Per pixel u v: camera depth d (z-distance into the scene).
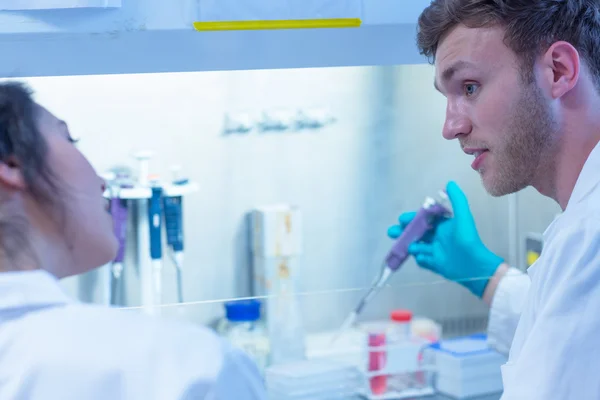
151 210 1.72
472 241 1.35
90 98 1.79
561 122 0.92
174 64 1.08
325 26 0.99
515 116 0.92
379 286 1.47
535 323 0.84
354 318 1.59
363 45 1.07
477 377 1.41
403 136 1.97
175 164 1.86
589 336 0.79
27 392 0.58
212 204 1.88
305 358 1.48
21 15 0.93
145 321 0.63
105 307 0.64
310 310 1.64
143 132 1.83
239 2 0.97
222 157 1.88
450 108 0.97
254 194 1.91
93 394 0.58
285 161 1.92
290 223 1.82
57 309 0.62
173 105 1.84
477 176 2.01
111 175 1.72
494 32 0.91
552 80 0.90
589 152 0.92
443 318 1.64
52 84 1.75
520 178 0.94
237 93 1.87
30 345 0.60
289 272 1.83
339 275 1.97
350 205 1.96
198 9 0.96
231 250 1.91
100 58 1.03
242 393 0.62
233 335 1.37
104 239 0.68
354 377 1.42
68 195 0.65
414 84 1.96
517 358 0.89
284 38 1.02
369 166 1.97
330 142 1.94
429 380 1.46
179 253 1.77
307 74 1.90
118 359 0.59
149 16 0.96
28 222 0.63
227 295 1.91
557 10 0.89
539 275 0.89
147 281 1.75
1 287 0.61
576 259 0.83
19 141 0.63
